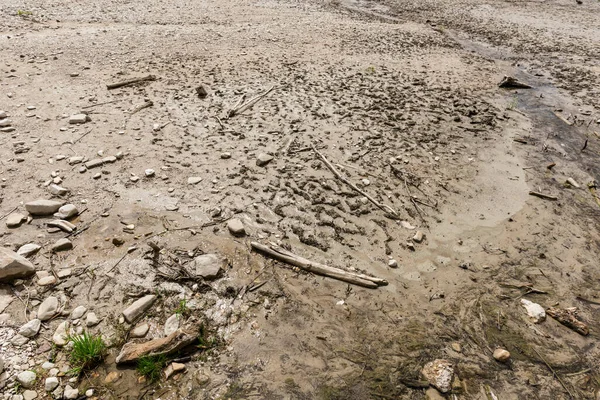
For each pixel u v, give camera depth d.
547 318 5.43
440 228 6.96
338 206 7.23
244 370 4.52
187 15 21.52
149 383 4.29
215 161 8.27
